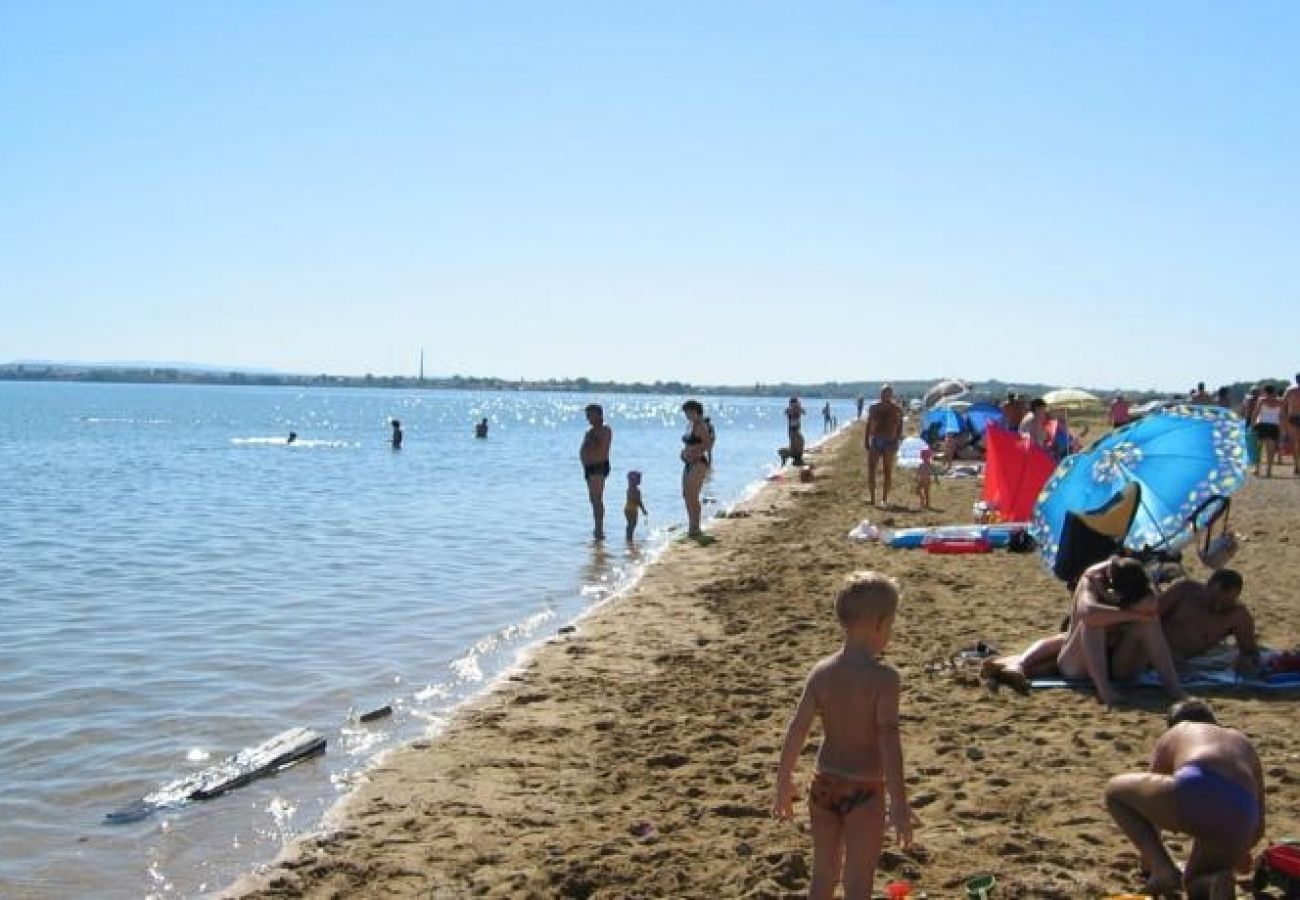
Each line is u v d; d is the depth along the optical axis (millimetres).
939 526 21469
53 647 12422
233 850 7078
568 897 6188
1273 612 12695
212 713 9977
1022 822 6891
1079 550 11938
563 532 23109
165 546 20875
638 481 21484
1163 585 11570
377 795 7906
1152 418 12141
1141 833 5676
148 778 8391
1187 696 9445
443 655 12195
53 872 6777
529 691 10477
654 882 6258
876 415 25016
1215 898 5398
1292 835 6477
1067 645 10016
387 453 55719
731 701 9930
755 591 15312
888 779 4840
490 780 8148
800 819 7113
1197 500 12008
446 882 6461
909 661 10961
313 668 11586
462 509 27984
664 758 8414
